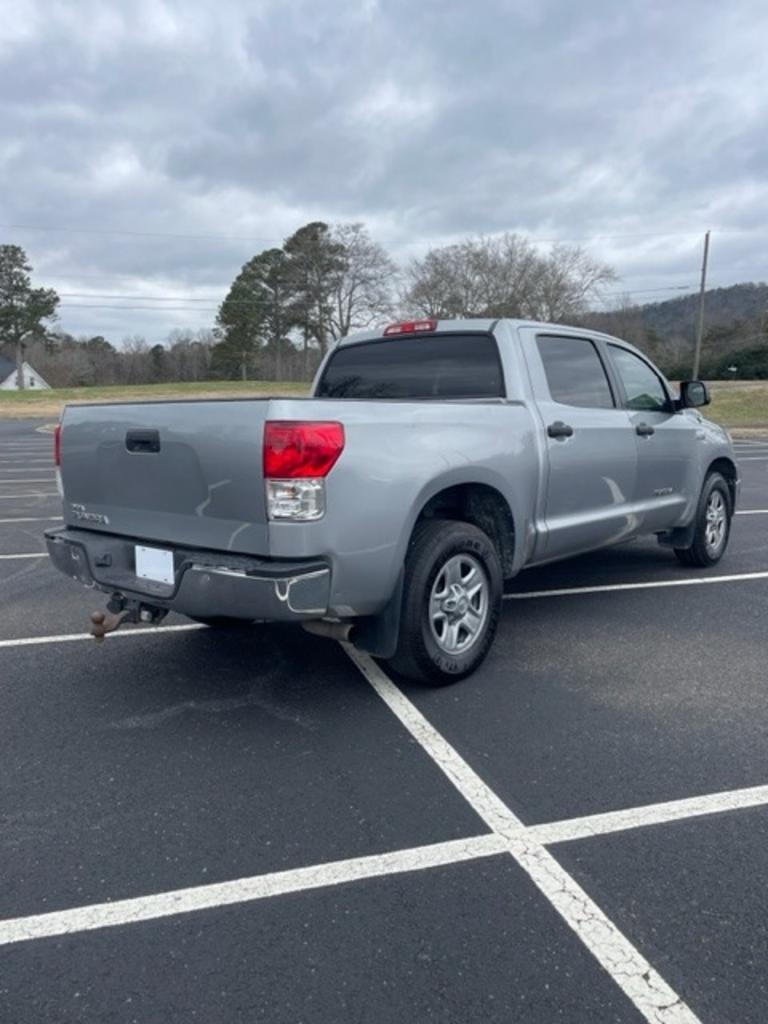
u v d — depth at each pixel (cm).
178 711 364
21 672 413
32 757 320
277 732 341
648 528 562
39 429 2986
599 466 490
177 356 8331
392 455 339
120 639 468
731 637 467
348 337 544
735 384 4419
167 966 204
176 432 333
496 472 401
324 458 309
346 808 280
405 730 342
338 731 342
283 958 207
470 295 5756
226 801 285
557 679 401
